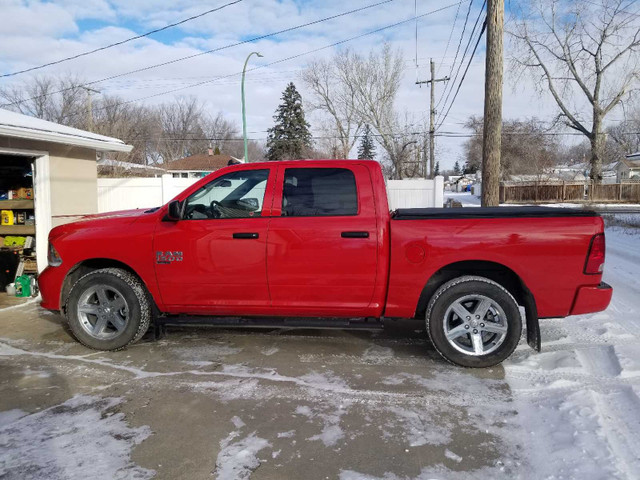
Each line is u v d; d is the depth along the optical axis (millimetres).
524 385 3631
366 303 4082
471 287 3850
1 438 2945
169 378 3877
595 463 2590
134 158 47812
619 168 49656
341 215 4039
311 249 4016
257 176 4238
